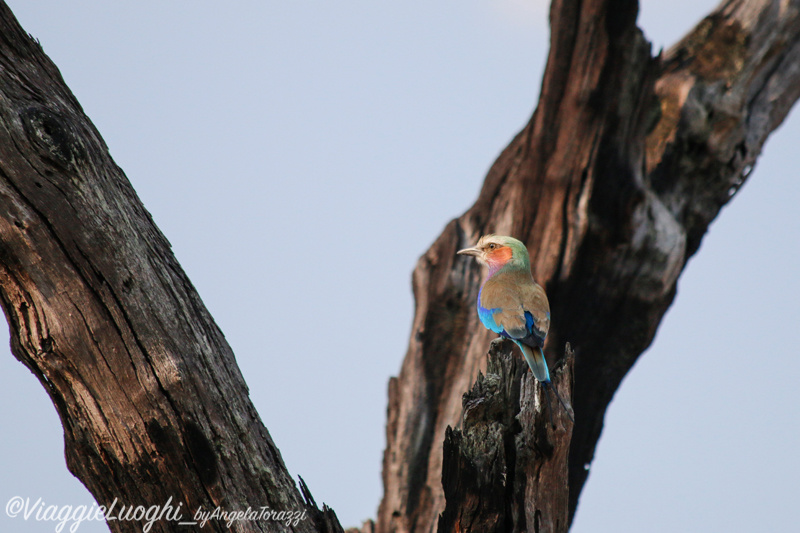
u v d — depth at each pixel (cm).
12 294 750
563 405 916
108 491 782
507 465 899
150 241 811
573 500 1736
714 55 1709
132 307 767
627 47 1418
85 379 761
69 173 751
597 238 1530
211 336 818
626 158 1508
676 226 1570
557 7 1441
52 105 769
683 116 1645
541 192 1554
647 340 1633
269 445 828
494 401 913
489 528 883
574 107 1474
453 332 1734
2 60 762
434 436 1736
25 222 730
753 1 1722
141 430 764
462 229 1755
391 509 1764
